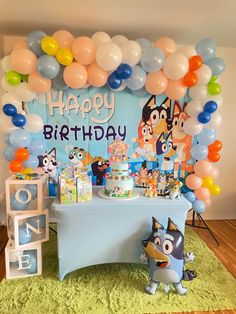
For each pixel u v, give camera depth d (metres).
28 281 2.02
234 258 2.44
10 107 2.20
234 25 2.37
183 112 2.72
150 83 2.32
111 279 2.07
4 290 1.91
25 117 2.30
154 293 1.90
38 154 2.48
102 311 1.73
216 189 2.68
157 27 2.43
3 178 2.96
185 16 2.18
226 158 3.26
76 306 1.76
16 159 2.34
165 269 1.83
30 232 2.06
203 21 2.29
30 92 2.25
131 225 2.03
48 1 1.90
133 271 2.18
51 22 2.30
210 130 2.63
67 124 2.60
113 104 2.62
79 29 2.47
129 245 2.06
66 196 1.95
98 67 2.18
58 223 1.95
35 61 2.13
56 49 2.08
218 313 1.74
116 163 2.18
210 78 2.44
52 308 1.75
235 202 3.34
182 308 1.77
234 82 3.10
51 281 2.02
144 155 2.74
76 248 2.00
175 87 2.35
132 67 2.27
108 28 2.45
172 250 1.84
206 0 1.89
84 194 1.99
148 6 1.99
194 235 2.86
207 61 2.47
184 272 1.99
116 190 2.11
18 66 2.10
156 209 2.02
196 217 3.34
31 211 2.05
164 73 2.31
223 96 3.12
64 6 1.99
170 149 2.76
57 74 2.18
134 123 2.68
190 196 2.62
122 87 2.38
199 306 1.79
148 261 1.99
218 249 2.60
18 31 2.53
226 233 2.96
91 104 2.59
